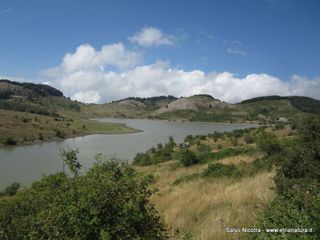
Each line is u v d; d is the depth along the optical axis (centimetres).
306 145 1140
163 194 1900
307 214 661
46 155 8806
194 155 4012
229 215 1053
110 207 626
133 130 18625
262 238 653
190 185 1944
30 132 12962
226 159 3138
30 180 5822
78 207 604
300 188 858
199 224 1093
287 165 1093
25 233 743
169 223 1180
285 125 9475
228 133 12838
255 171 1850
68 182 700
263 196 1159
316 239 609
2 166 7106
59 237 604
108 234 584
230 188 1474
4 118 15000
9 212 797
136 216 634
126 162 744
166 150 8231
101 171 689
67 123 16988
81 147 10500
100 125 18600
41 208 781
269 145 2353
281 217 701
